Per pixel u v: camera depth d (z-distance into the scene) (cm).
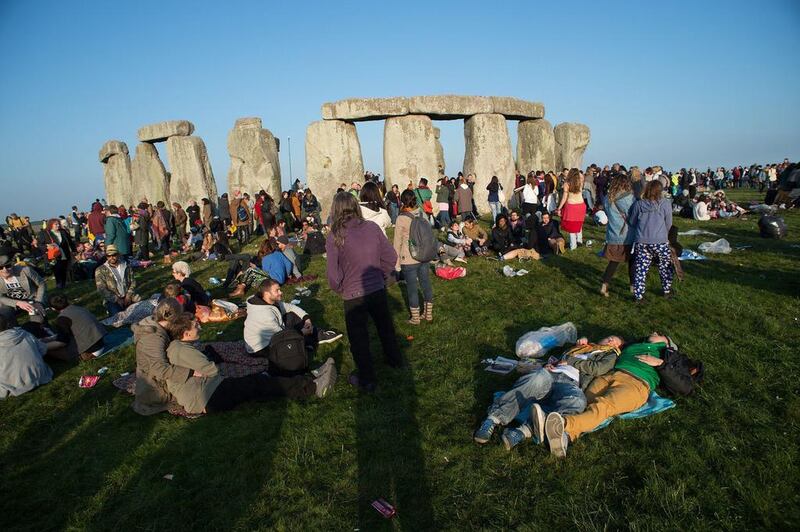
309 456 450
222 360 677
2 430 548
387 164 2125
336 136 2136
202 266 1427
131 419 546
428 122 2123
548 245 1202
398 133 2105
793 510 350
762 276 909
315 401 551
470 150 2180
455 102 2114
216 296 1063
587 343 583
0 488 444
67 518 399
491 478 406
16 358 635
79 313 740
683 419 465
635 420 468
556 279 984
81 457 483
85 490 432
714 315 721
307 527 367
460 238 1311
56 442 517
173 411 545
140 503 408
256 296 702
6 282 905
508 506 375
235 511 390
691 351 602
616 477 397
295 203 2041
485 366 609
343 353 690
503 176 2162
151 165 2503
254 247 1742
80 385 649
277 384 552
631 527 341
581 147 2534
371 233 564
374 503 385
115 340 819
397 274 1038
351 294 558
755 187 3784
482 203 2141
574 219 1166
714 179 4056
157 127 2398
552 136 2386
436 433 475
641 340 573
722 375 540
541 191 1947
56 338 739
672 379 495
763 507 352
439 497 389
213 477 433
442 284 1006
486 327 739
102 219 1825
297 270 1146
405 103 2094
